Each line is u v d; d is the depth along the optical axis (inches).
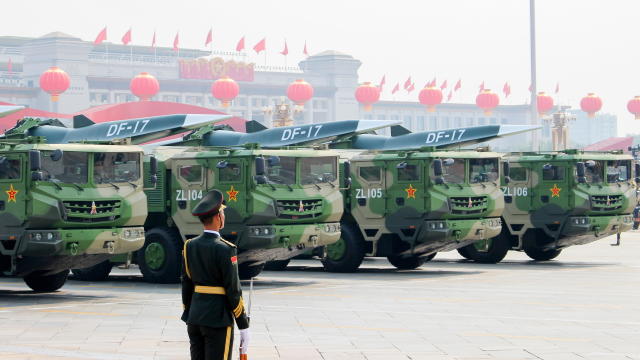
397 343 526.6
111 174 751.7
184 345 516.1
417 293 788.6
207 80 7032.5
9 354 486.9
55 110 6146.7
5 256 729.0
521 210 1116.5
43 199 703.7
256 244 840.9
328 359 476.7
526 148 7500.0
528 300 737.6
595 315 648.4
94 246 732.0
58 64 6186.0
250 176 839.1
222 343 326.3
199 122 933.2
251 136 997.2
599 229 1095.6
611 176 1115.3
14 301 728.3
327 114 7632.9
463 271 1020.5
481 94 5083.7
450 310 674.8
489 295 774.5
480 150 1029.2
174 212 876.6
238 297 324.5
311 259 1210.6
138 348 505.7
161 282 874.8
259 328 584.1
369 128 1030.4
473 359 476.4
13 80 6604.3
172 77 6914.4
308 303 716.0
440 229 962.1
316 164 885.2
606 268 1055.0
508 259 1215.6
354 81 7711.6
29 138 711.7
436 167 947.3
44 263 728.3
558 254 1181.7
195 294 328.5
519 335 556.7
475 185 994.1
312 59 7731.3
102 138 903.1
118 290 815.1
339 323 607.5
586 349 506.3
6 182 711.7
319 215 878.4
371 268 1071.0
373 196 994.7
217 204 329.7
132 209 759.1
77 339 535.8
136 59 7160.4
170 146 950.4
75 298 751.1
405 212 976.9
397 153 994.1
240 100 7308.1
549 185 1099.9
